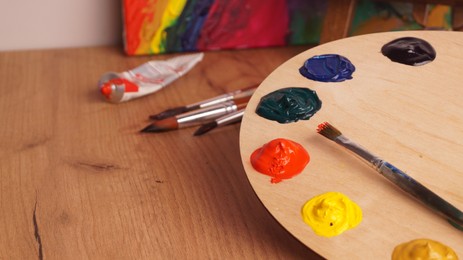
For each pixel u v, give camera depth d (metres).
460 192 0.55
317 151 0.58
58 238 0.60
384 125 0.61
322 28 0.86
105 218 0.62
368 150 0.58
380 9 0.88
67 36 0.92
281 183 0.55
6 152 0.71
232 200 0.64
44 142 0.73
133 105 0.79
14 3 0.88
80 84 0.84
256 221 0.61
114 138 0.73
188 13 0.88
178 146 0.72
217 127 0.73
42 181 0.67
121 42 0.94
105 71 0.87
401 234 0.51
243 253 0.58
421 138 0.59
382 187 0.55
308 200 0.54
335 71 0.66
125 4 0.86
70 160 0.70
